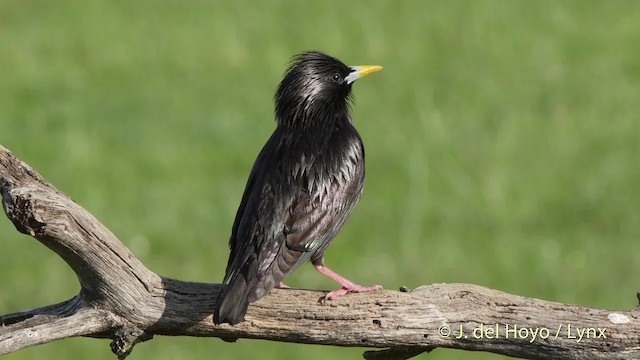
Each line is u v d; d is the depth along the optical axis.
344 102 10.04
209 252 17.59
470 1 29.48
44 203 7.81
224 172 20.27
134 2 29.77
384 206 18.89
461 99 23.56
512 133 21.77
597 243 17.78
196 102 23.50
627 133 21.77
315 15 28.31
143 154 21.02
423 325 8.50
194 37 27.22
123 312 8.39
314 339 8.55
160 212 18.77
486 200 19.08
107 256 8.18
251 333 8.55
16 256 17.70
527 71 25.11
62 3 29.55
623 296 16.27
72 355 15.50
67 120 22.64
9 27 28.12
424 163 20.41
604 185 19.61
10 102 23.64
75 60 25.95
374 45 26.28
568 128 22.02
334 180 9.34
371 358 8.94
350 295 8.56
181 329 8.51
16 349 8.20
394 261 17.12
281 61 25.61
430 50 26.47
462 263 17.12
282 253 8.89
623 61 25.52
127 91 24.14
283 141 9.52
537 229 18.23
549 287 16.55
